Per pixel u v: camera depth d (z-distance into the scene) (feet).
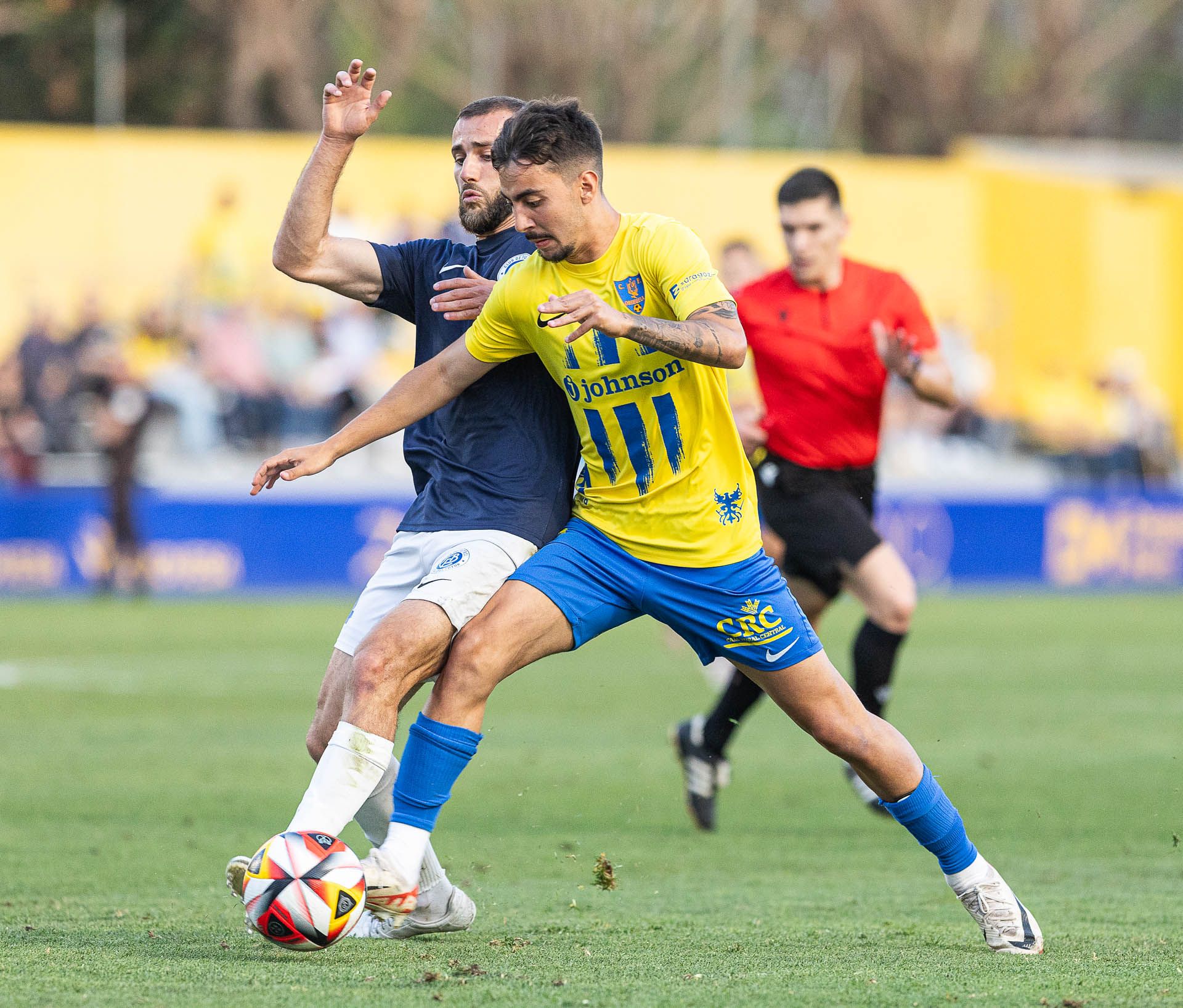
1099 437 257.55
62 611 189.26
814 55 414.41
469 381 50.47
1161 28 439.63
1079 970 46.57
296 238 52.90
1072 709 120.57
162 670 138.41
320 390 233.76
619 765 95.20
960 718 115.34
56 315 233.14
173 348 229.86
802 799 85.81
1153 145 441.27
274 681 131.54
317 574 215.92
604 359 47.73
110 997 41.55
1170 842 73.36
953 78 408.46
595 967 46.34
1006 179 264.11
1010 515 235.81
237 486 224.12
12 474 219.61
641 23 384.88
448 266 54.19
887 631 81.66
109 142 237.66
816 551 82.53
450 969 45.70
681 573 48.65
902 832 75.97
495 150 47.14
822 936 52.11
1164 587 242.78
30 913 54.49
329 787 46.21
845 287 83.10
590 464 49.60
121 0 312.91
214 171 240.53
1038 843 73.00
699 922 54.60
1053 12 411.95
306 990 42.57
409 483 228.84
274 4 334.85
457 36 381.40
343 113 51.98
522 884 62.95
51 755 95.25
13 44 310.04
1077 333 266.57
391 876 45.91
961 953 49.19
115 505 201.36
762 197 254.27
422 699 123.13
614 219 47.98
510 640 47.73
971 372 256.52
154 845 69.26
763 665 49.11
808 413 82.58
